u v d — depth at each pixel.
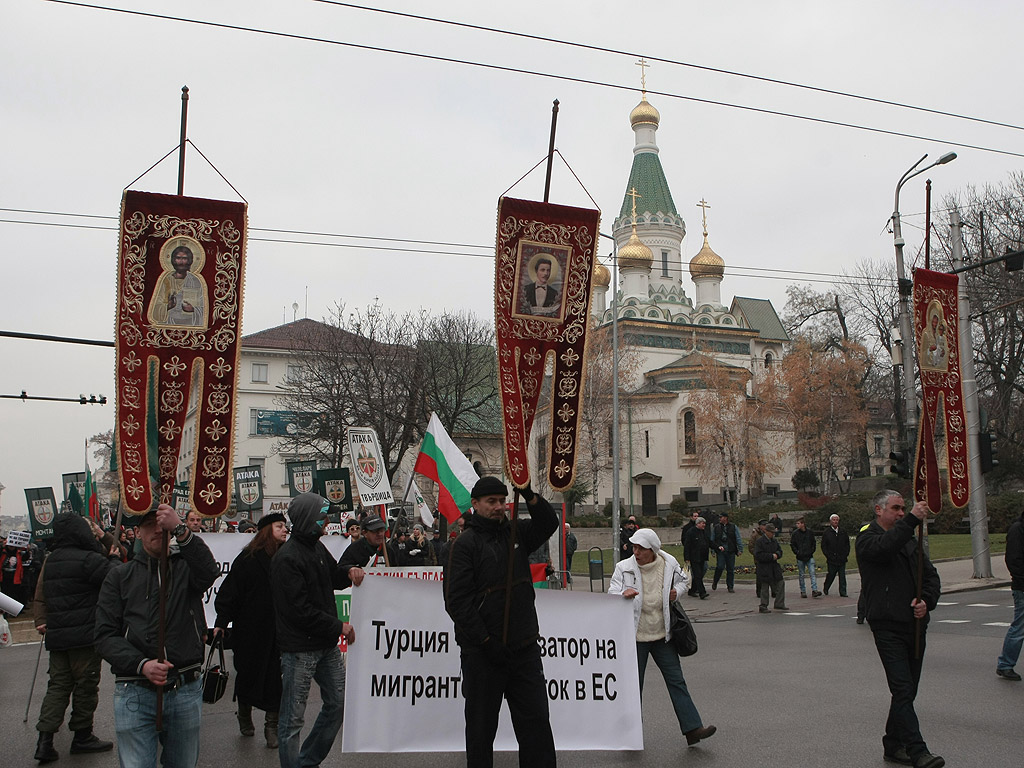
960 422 8.56
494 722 5.74
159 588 5.26
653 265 79.56
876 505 7.45
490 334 44.72
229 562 12.63
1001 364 39.38
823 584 26.08
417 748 7.39
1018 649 10.71
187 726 5.32
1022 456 42.28
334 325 43.50
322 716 6.68
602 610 7.93
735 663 12.68
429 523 19.44
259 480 26.12
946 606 19.34
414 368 42.75
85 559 8.24
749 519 55.53
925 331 8.43
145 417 5.65
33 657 15.80
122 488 5.48
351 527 16.69
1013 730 8.21
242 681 8.34
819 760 7.33
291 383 50.84
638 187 81.12
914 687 7.11
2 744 8.81
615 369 29.38
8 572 21.55
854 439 62.69
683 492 67.44
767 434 69.12
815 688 10.52
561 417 6.36
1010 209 38.03
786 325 64.00
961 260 23.67
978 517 23.56
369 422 41.53
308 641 6.56
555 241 6.42
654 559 8.15
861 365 60.44
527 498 6.06
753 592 25.39
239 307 5.84
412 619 7.54
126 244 5.71
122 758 5.12
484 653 5.75
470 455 52.75
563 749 7.68
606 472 64.50
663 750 7.84
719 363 66.81
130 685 5.21
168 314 5.76
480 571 5.87
